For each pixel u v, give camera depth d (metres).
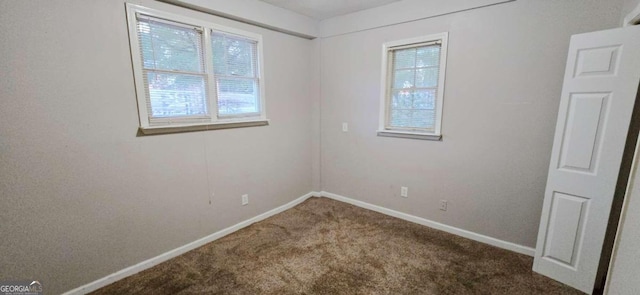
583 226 1.87
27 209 1.68
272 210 3.30
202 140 2.52
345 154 3.56
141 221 2.19
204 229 2.63
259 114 3.03
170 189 2.34
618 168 1.71
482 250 2.46
